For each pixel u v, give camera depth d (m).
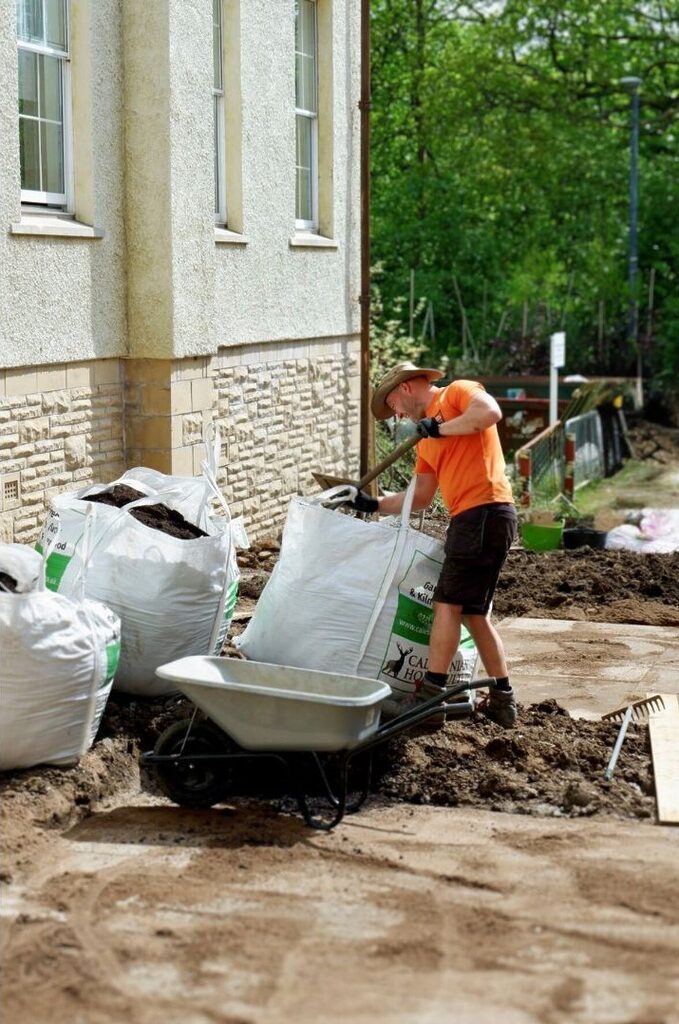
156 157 10.71
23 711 5.95
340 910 4.81
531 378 20.67
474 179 31.73
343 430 15.28
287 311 13.64
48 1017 4.02
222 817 5.92
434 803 6.18
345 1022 3.98
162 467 11.02
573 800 6.07
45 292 9.76
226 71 12.40
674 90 35.03
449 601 6.70
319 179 14.72
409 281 28.67
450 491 6.76
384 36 31.69
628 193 32.03
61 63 10.20
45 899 4.90
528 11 33.06
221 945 4.50
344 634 6.84
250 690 5.64
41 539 7.36
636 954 4.46
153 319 10.90
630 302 28.91
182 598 7.08
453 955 4.44
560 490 16.84
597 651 9.23
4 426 9.38
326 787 5.82
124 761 6.43
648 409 26.25
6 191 9.21
